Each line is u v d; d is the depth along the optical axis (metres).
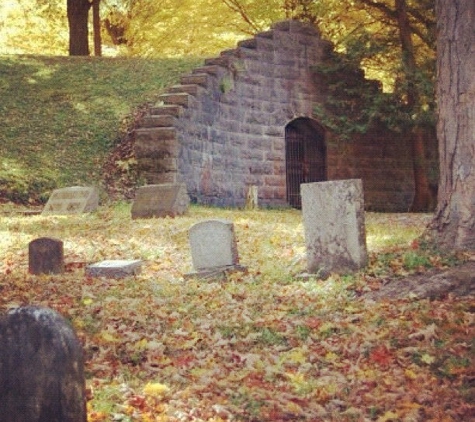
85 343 10.14
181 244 17.39
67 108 28.89
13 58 32.66
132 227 19.31
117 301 12.09
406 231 18.89
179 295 12.86
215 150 27.72
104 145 26.98
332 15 34.84
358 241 13.64
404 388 8.96
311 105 31.81
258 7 36.12
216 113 27.94
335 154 32.69
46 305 11.72
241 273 14.37
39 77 31.06
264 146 30.14
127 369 9.47
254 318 11.67
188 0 38.56
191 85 26.89
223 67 28.62
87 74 31.45
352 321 11.32
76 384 6.91
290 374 9.36
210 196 27.22
